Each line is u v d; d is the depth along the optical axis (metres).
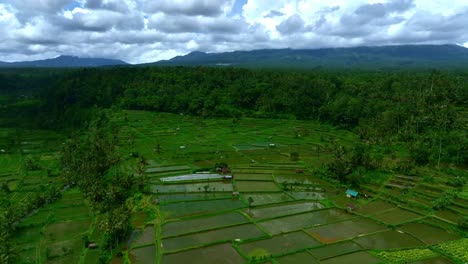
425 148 93.62
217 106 171.00
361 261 50.72
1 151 116.56
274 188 80.62
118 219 55.62
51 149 121.44
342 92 172.62
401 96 137.88
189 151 110.69
